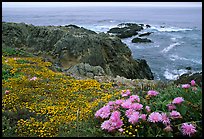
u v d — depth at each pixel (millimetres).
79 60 26484
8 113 8664
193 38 67750
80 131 6531
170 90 6805
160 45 57250
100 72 20391
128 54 32875
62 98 11500
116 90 13172
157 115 5387
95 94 12414
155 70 37812
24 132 7324
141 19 154500
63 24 117688
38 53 27750
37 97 11414
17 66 17766
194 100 6137
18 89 12352
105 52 29734
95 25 110188
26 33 33625
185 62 41938
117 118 5766
